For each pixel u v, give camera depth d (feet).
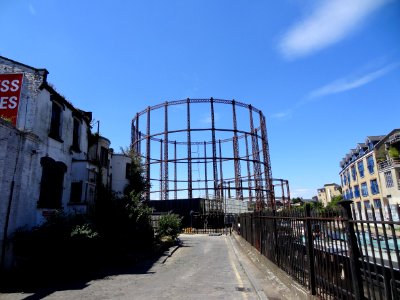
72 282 31.99
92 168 57.21
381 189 141.79
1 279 33.04
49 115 48.96
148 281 32.45
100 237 44.34
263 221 39.47
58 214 41.14
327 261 18.42
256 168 148.56
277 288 26.84
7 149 38.34
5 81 46.70
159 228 78.02
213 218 137.18
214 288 28.76
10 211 38.01
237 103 147.54
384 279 12.75
